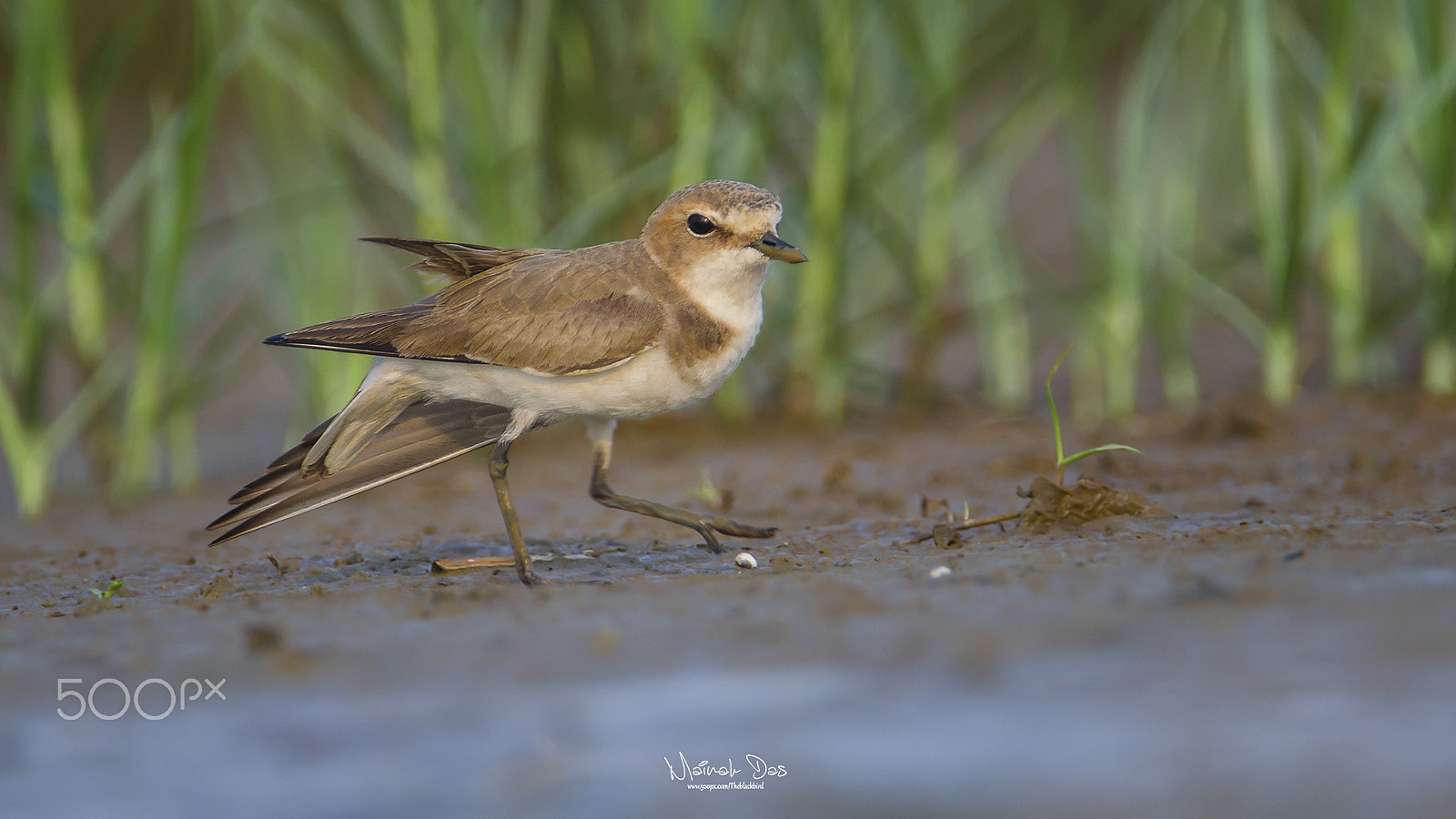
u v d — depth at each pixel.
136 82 25.56
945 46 14.81
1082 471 11.32
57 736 5.39
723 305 8.60
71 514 12.99
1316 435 12.22
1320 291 15.02
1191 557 7.09
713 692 5.41
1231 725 4.74
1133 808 4.26
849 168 14.55
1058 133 32.38
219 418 18.08
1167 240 15.48
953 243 16.53
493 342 8.24
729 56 14.65
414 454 8.77
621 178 14.48
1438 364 14.15
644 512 9.09
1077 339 15.74
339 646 6.32
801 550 8.66
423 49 14.01
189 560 9.70
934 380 16.22
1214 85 16.33
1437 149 13.91
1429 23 13.53
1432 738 4.52
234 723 5.41
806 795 4.50
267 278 15.98
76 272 14.05
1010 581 6.75
